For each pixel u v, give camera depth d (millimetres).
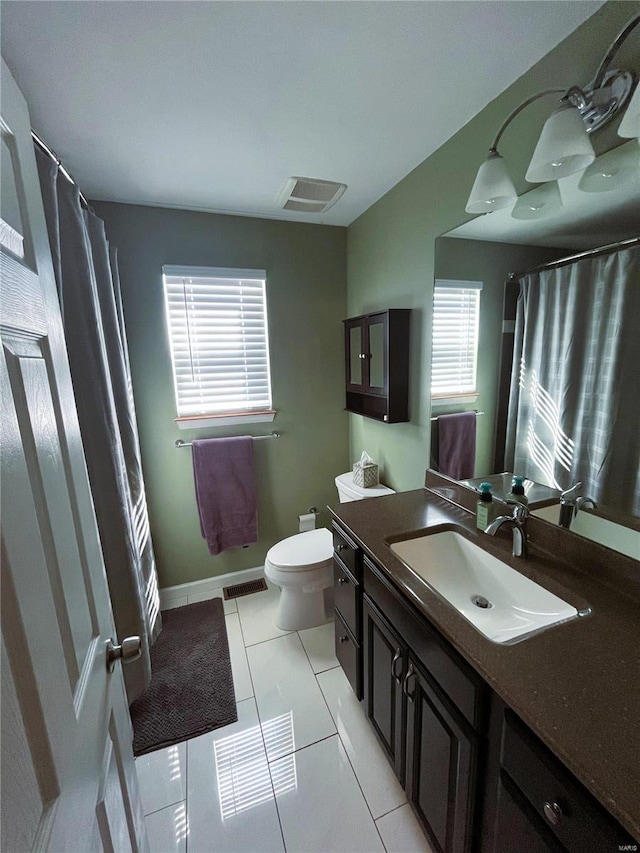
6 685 378
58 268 1124
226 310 2135
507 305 1242
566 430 1079
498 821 732
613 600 918
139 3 809
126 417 1659
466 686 790
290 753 1356
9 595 405
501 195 1014
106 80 1033
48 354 625
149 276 1951
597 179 926
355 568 1328
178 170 1550
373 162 1532
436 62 1014
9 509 425
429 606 920
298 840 1110
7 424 442
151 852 1093
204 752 1373
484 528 1289
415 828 1122
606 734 592
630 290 888
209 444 2152
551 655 755
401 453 1938
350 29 894
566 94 866
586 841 549
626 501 931
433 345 1605
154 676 1711
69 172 1543
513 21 888
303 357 2342
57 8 806
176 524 2238
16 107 594
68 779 493
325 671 1720
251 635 1957
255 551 2455
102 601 778
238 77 1045
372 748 1364
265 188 1731
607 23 853
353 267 2242
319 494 2557
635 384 897
